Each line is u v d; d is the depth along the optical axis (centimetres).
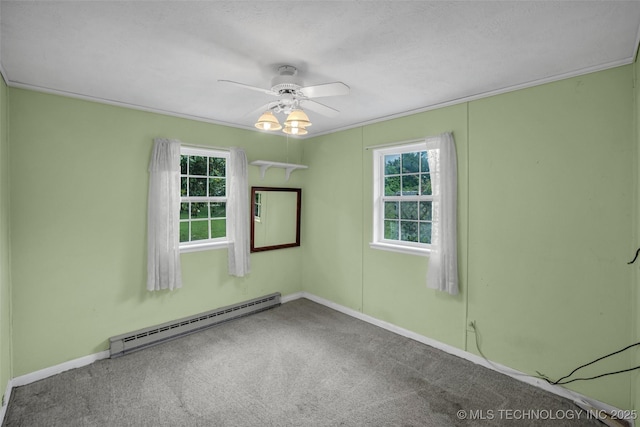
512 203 247
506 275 251
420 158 321
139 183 295
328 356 279
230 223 358
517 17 152
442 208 279
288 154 419
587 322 215
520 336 245
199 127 335
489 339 262
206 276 345
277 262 411
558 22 156
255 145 384
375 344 302
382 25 159
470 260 271
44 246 248
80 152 263
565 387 224
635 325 190
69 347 260
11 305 233
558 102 223
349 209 374
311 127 384
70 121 258
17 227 236
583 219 215
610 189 205
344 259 381
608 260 206
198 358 274
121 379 243
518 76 225
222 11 146
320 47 182
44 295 249
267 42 176
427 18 152
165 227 301
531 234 238
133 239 292
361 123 356
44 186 247
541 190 232
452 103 277
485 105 260
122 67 209
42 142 245
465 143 272
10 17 150
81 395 224
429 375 250
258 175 388
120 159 284
